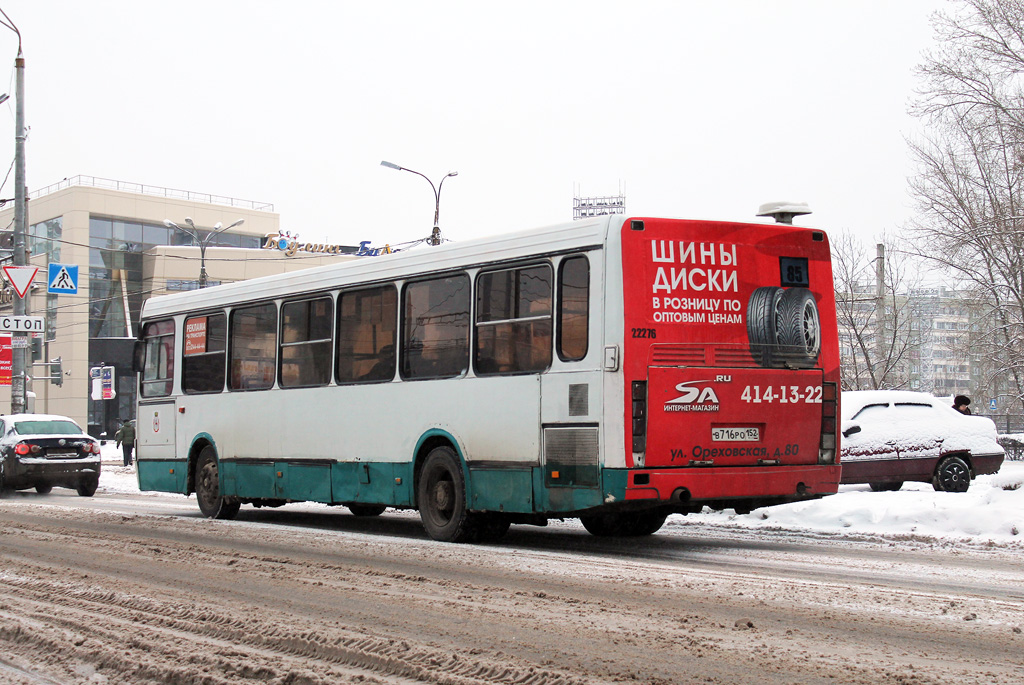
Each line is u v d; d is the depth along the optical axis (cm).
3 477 2316
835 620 718
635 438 1036
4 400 7919
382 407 1328
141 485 1817
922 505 1352
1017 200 3231
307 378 1467
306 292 1473
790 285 1129
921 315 4200
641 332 1046
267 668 588
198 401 1684
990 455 1891
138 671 605
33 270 3027
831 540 1241
